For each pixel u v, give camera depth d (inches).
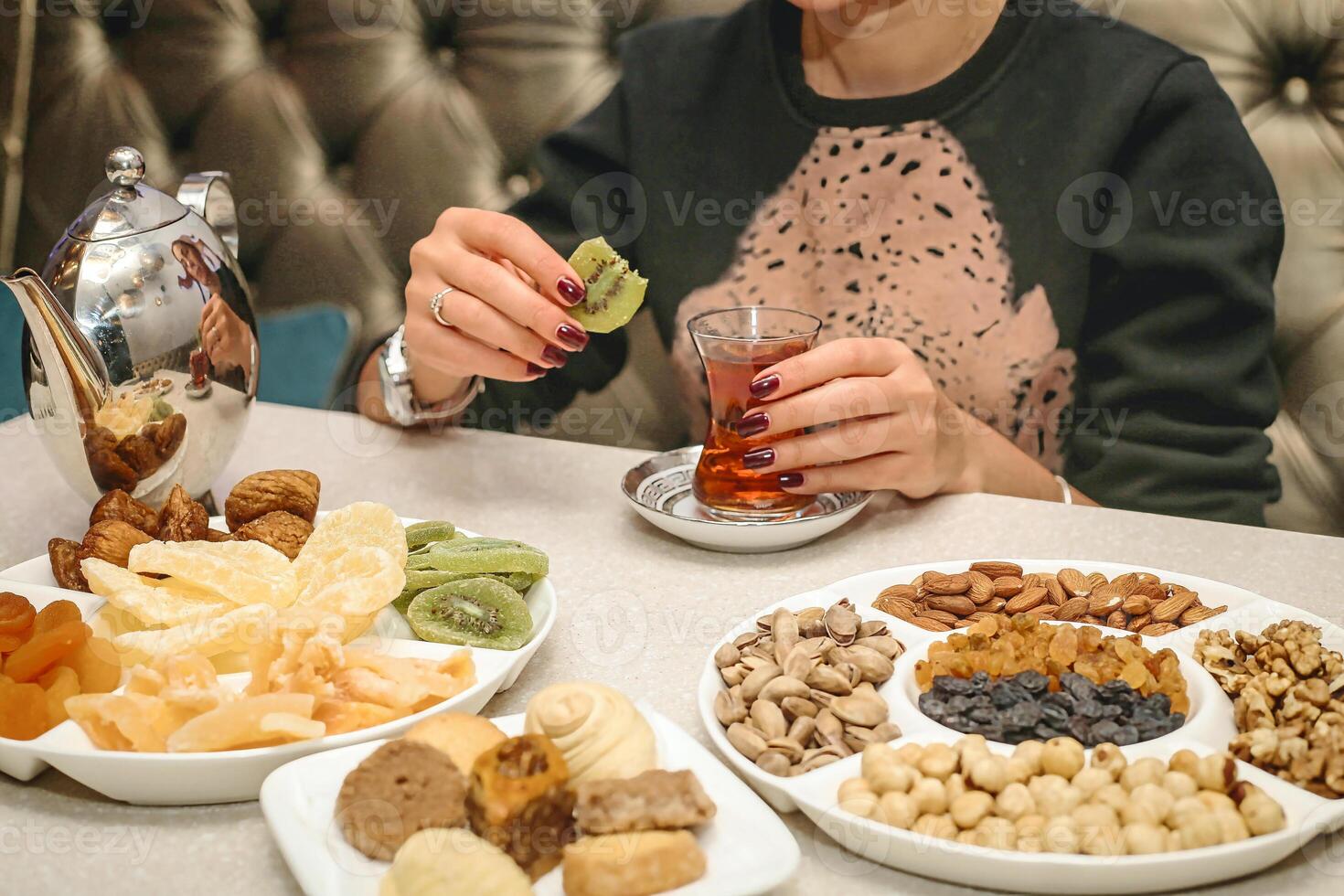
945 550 32.1
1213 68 47.3
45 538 33.1
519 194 56.1
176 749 20.1
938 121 49.1
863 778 19.6
